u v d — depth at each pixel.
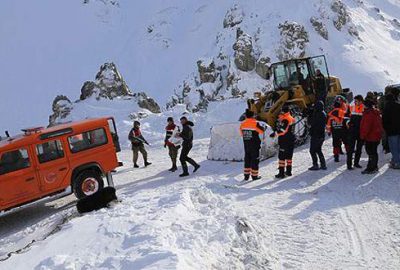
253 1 68.69
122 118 29.92
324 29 62.34
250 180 11.62
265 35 58.34
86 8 92.88
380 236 7.41
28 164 10.98
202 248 6.15
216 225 6.96
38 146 11.15
